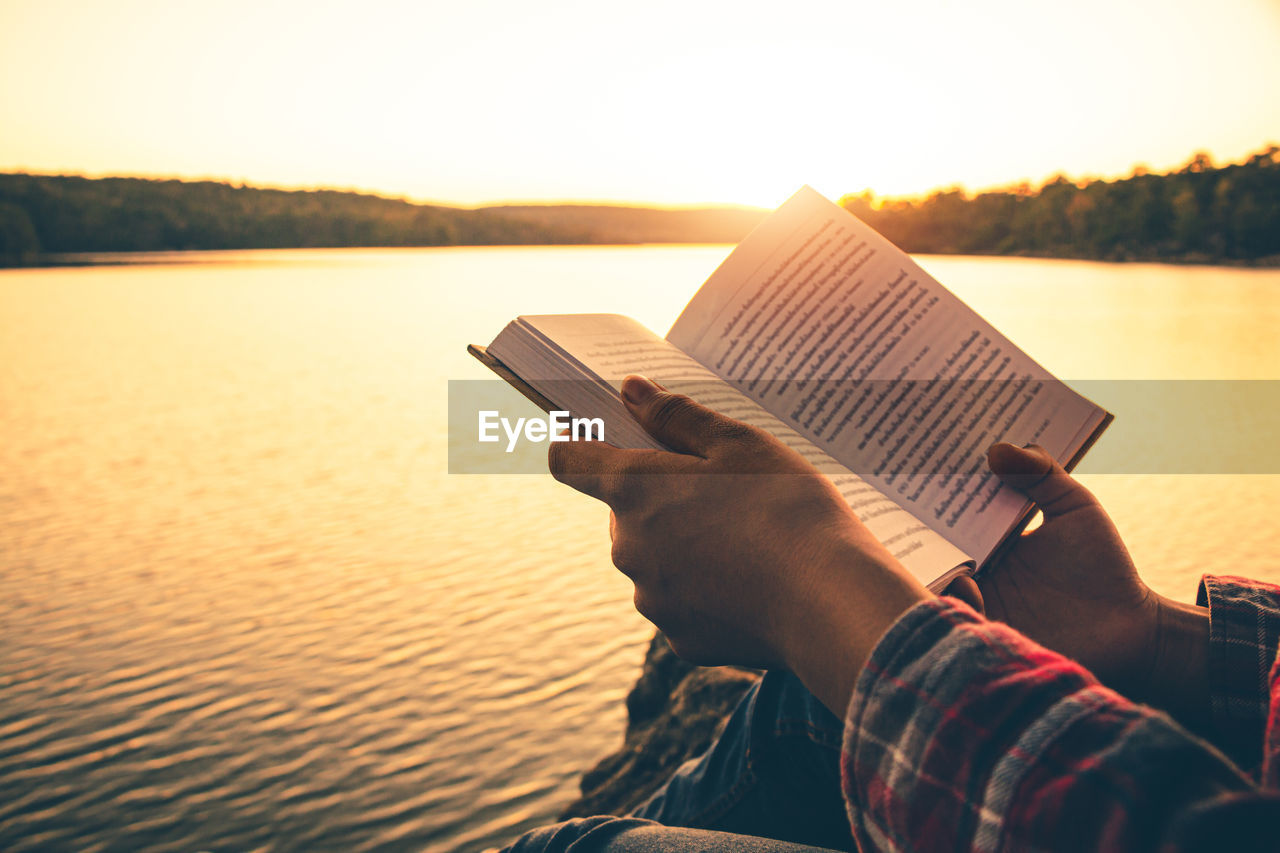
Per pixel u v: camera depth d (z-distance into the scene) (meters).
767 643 0.45
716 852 0.61
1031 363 0.94
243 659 16.06
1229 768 0.30
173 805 11.69
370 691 14.78
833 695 0.41
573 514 24.88
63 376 50.66
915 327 0.96
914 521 0.80
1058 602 0.83
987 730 0.34
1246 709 0.72
